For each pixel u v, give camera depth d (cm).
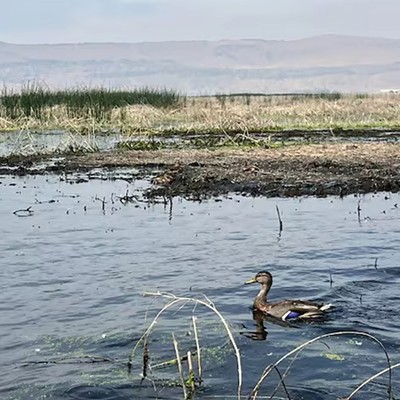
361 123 5419
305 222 1998
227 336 1127
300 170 2905
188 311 1258
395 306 1275
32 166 3375
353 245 1720
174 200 2406
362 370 988
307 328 1168
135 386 953
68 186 2748
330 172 2836
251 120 5278
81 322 1203
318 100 6981
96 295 1354
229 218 2078
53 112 5444
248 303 1305
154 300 1320
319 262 1574
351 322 1191
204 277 1472
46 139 4575
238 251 1683
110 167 3259
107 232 1912
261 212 2161
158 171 3086
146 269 1537
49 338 1130
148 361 1035
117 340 1115
